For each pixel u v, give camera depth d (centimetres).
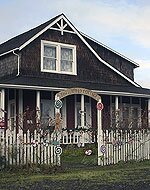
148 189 983
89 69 2703
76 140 2228
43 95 2436
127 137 1603
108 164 1527
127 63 3316
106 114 2588
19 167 1281
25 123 2114
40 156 1345
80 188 989
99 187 1008
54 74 2541
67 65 2619
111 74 2809
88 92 1602
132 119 2302
